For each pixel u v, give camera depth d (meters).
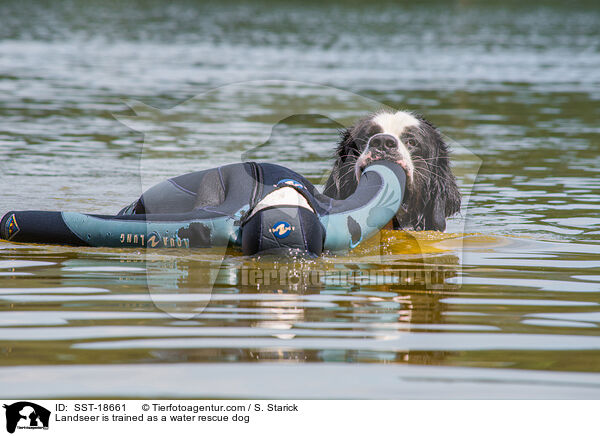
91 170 33.16
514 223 24.14
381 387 11.40
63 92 60.09
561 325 14.16
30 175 31.53
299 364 12.16
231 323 14.05
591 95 64.31
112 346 12.84
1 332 13.44
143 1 196.75
